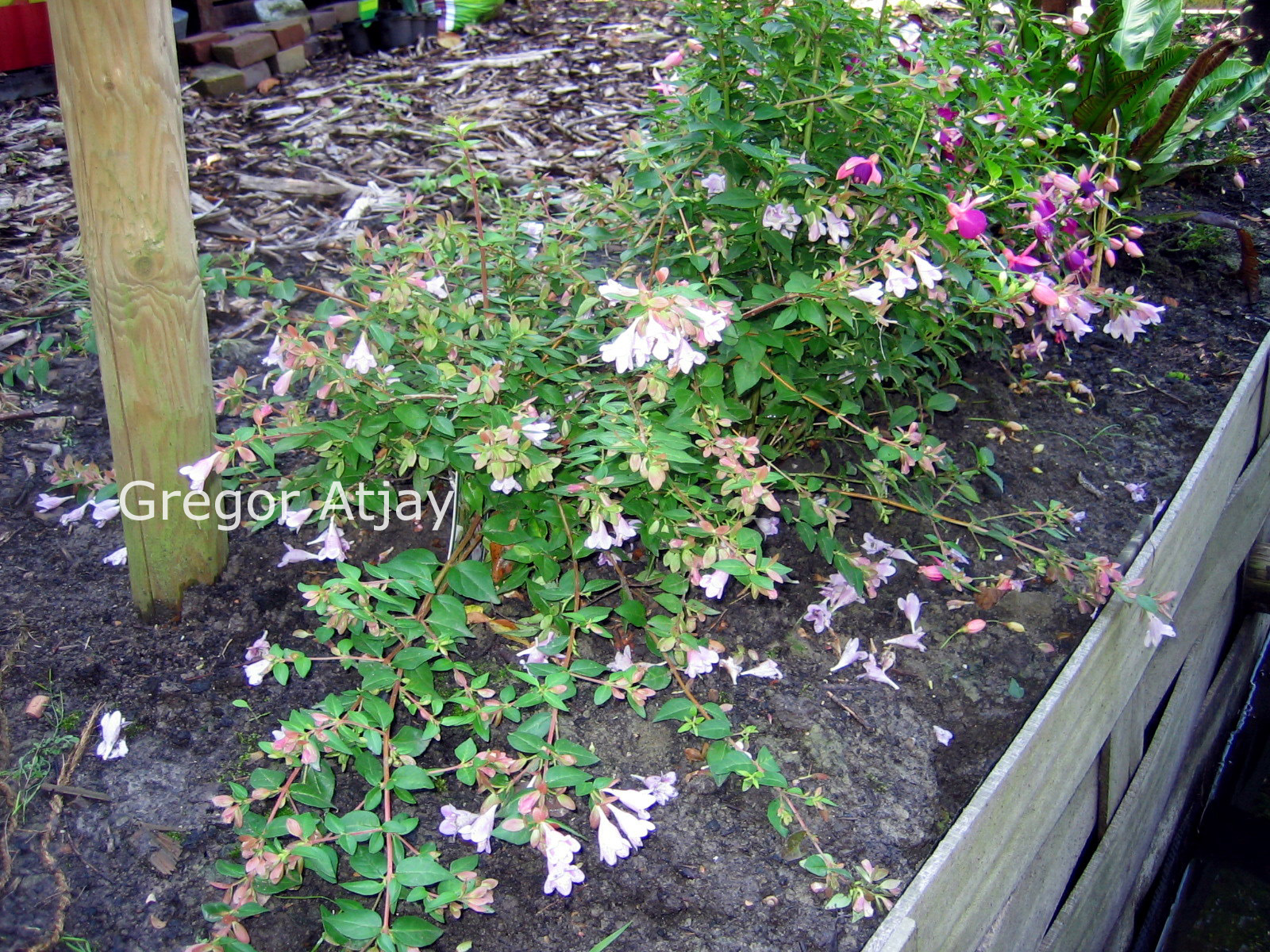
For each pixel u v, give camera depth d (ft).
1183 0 14.49
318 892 5.20
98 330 5.57
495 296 7.16
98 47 4.80
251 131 14.15
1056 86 10.52
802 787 5.88
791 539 7.63
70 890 5.05
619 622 6.69
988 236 7.64
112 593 6.75
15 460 7.93
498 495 6.26
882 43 6.98
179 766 5.69
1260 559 10.93
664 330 4.81
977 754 6.22
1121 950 9.00
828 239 7.36
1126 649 7.22
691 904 5.25
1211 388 9.58
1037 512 8.02
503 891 5.28
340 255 11.00
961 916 5.44
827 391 7.08
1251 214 12.62
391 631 5.61
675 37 18.92
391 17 18.03
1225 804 11.97
